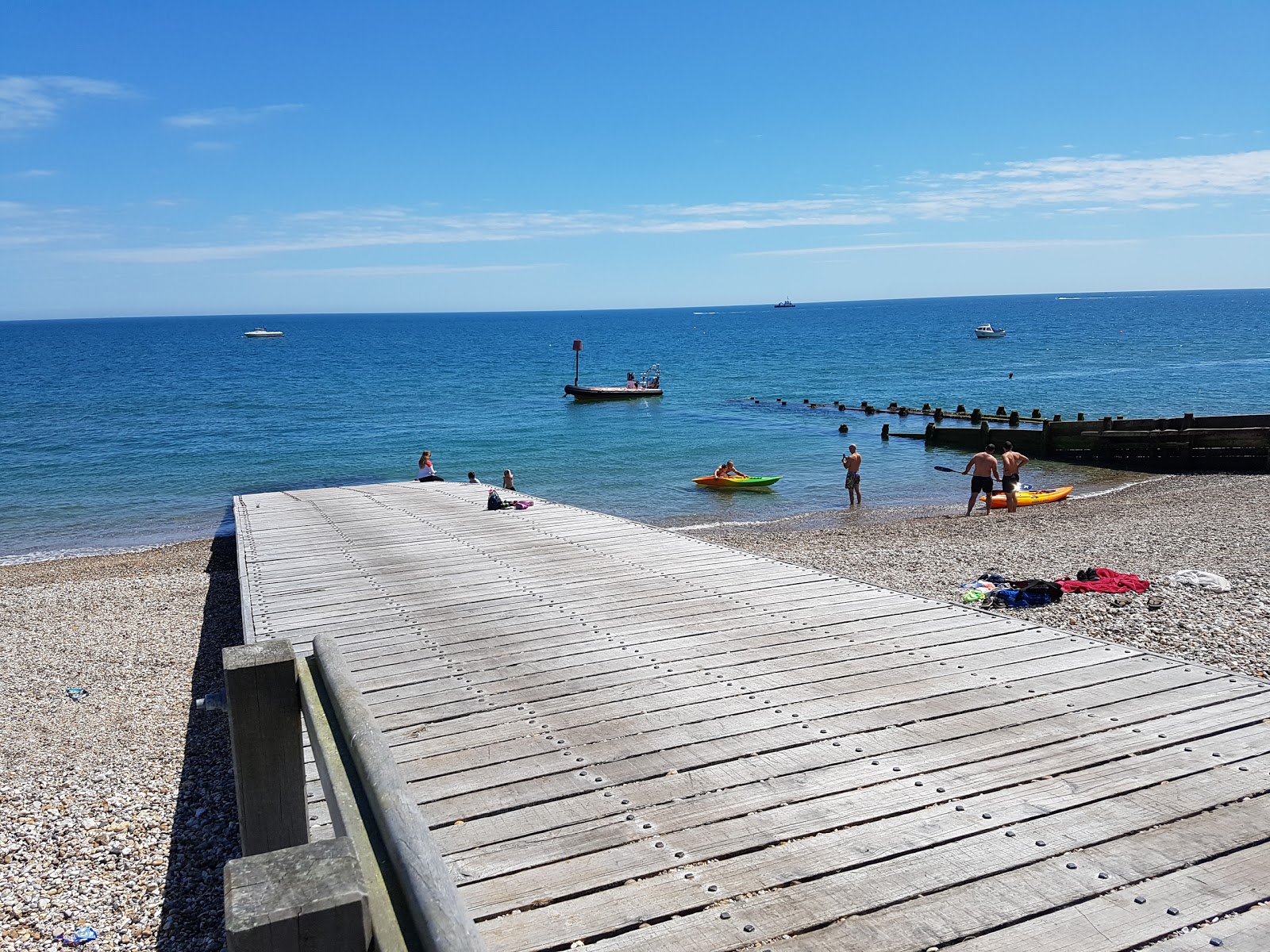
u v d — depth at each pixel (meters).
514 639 7.84
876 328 168.25
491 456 33.91
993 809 4.54
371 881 1.86
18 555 20.06
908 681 6.48
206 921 5.55
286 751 3.49
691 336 155.12
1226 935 3.51
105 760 8.18
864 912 3.70
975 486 21.34
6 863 6.34
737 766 5.12
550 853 4.22
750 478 26.95
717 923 3.64
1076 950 3.43
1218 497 21.25
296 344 151.00
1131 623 9.72
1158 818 4.42
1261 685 6.24
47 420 45.81
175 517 24.08
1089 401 47.12
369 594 9.73
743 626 8.04
